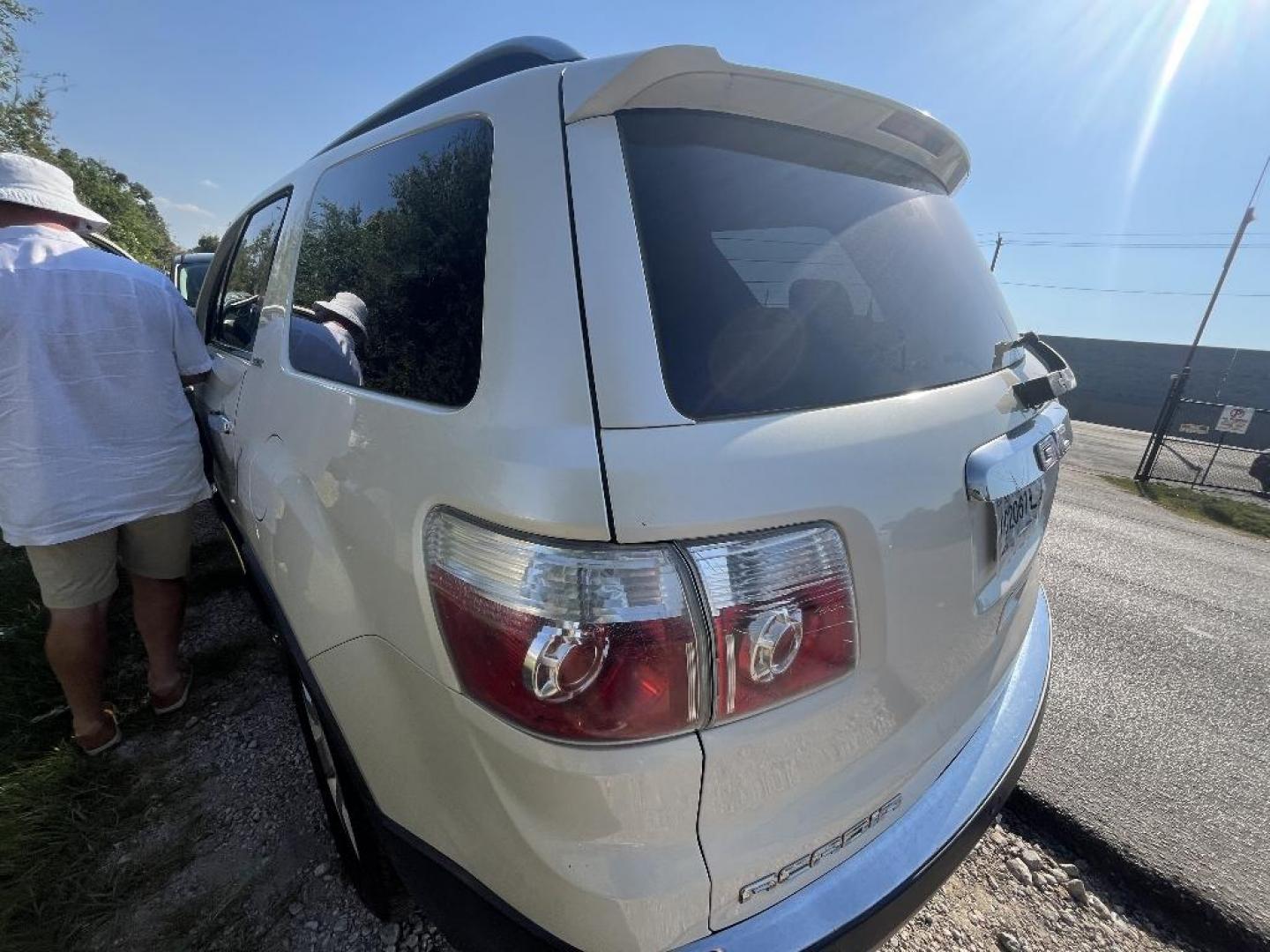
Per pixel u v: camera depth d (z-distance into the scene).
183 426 2.18
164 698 2.39
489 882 1.02
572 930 0.93
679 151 1.07
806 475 0.92
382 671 1.14
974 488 1.19
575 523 0.83
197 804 2.02
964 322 1.50
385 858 1.52
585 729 0.86
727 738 0.90
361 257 1.44
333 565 1.27
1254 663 3.30
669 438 0.87
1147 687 3.02
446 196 1.17
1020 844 2.02
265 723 2.37
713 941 0.95
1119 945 1.72
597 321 0.92
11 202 1.89
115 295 1.96
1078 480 10.00
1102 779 2.32
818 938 1.01
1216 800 2.22
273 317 1.87
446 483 0.97
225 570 3.50
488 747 0.95
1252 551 5.98
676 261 0.99
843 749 1.05
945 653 1.25
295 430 1.54
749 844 0.95
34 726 2.31
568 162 0.99
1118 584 4.54
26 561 3.42
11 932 1.63
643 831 0.89
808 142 1.28
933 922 1.74
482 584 0.90
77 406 1.93
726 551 0.86
